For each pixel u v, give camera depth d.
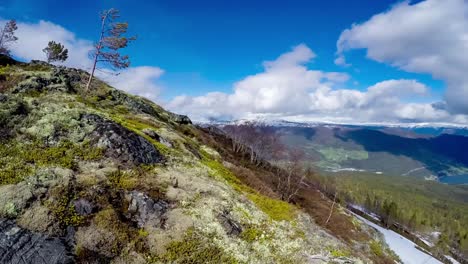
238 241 18.72
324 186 115.50
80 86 48.69
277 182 66.75
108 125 24.67
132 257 14.26
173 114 80.62
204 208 20.55
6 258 11.74
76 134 22.86
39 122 22.31
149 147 26.12
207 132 95.00
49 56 72.88
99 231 14.72
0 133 19.58
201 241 16.98
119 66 48.41
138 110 53.22
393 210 124.19
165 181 22.23
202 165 31.97
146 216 17.55
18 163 17.20
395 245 80.81
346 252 25.42
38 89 36.62
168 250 15.53
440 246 112.81
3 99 23.42
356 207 135.25
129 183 19.62
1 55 51.88
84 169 19.27
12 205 13.76
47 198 15.13
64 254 12.88
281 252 19.61
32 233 13.09
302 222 28.59
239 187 32.84
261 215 24.75
